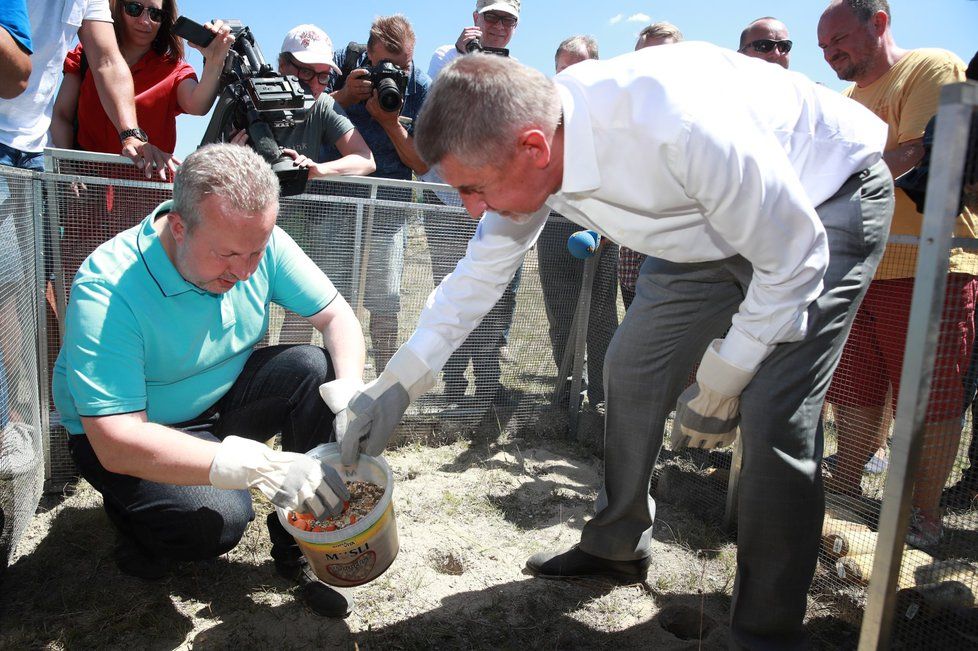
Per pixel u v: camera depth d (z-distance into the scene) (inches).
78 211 113.3
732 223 58.7
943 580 83.7
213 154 72.5
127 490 82.6
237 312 90.0
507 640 86.7
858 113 70.2
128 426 75.2
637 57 61.2
